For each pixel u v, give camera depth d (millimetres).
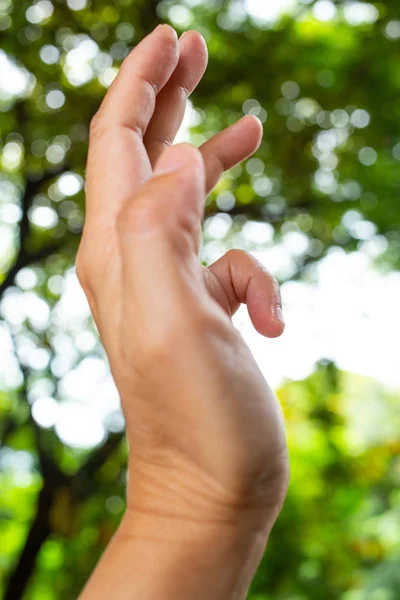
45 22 5613
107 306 590
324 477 6734
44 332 6352
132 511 599
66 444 6121
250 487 554
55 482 5578
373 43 6348
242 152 808
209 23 6328
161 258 539
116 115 677
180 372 541
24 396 5953
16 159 6379
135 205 545
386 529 7500
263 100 6145
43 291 6543
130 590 550
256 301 770
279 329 763
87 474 5730
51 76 5727
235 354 548
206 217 6516
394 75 6316
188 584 552
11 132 5941
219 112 6297
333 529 7008
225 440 542
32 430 5816
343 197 6922
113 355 580
